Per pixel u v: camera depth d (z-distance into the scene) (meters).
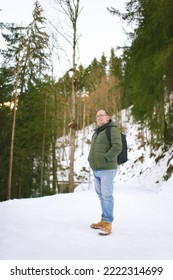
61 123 23.06
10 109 18.66
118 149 4.33
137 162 26.56
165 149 14.34
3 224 4.72
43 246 3.54
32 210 6.22
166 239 4.03
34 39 18.61
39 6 18.78
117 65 15.57
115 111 41.81
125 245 3.67
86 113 61.38
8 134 18.28
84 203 7.53
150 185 12.66
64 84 18.39
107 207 4.36
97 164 4.50
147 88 12.60
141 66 12.07
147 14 12.20
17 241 3.73
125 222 5.28
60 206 6.93
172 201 8.28
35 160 21.31
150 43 12.02
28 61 18.95
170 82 11.71
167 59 10.39
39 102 20.05
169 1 10.09
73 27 14.49
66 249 3.44
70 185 14.27
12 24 18.53
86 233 4.25
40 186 20.33
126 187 15.57
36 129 19.80
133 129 45.66
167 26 10.82
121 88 14.62
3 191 18.11
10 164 16.50
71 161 14.52
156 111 13.52
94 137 4.72
